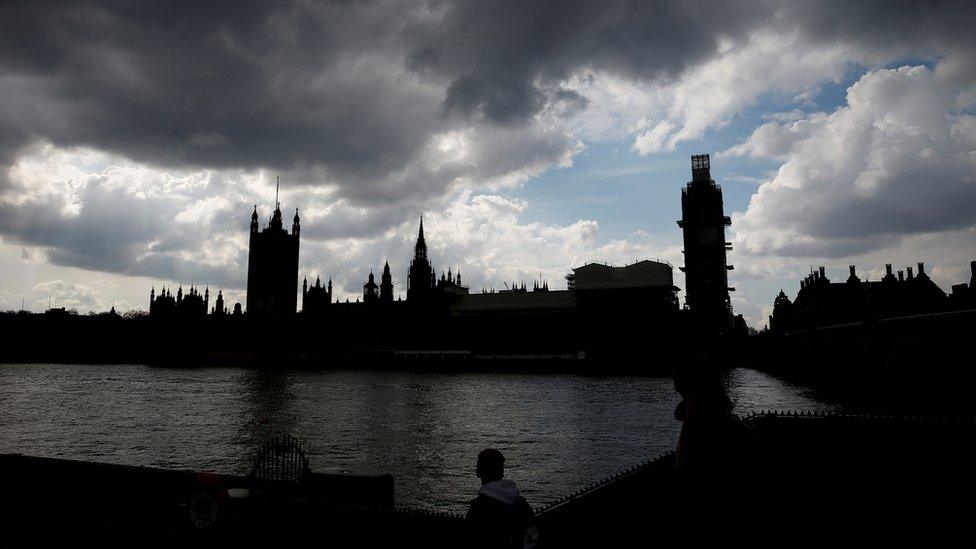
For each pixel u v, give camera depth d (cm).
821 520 1266
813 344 11388
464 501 3100
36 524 1582
